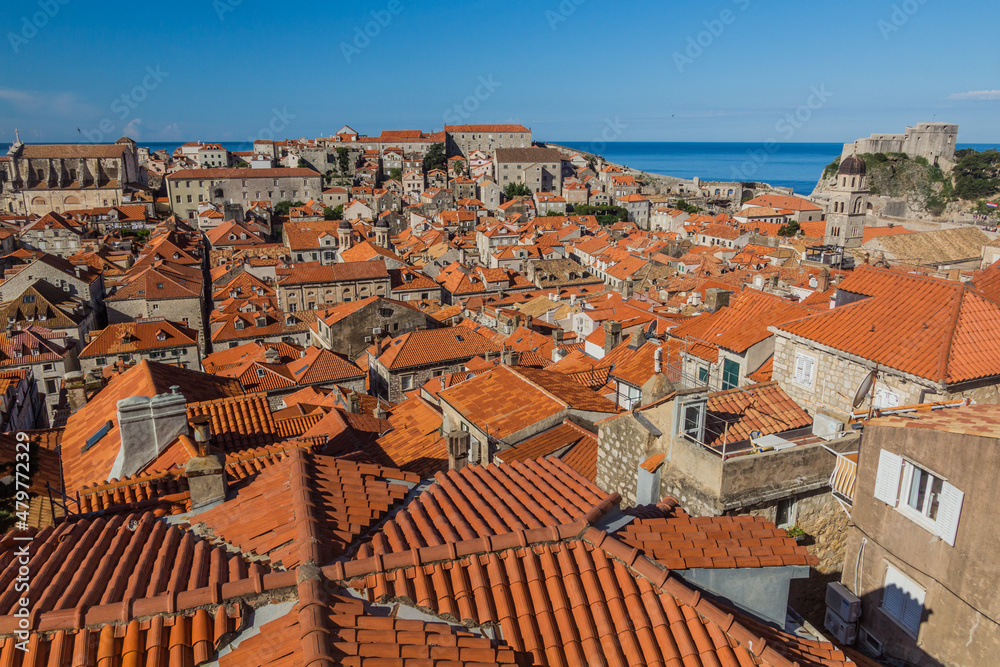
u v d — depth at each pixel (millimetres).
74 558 10797
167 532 12195
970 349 19562
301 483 12766
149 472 18266
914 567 15867
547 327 74688
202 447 13672
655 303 79438
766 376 25672
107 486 17125
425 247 155625
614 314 62938
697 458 17656
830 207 123562
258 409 25828
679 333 31422
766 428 21406
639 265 126375
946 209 198000
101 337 80375
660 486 19125
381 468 14406
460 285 119250
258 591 9750
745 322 28359
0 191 198625
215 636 9297
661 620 10492
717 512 17031
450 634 9539
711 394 22891
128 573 10555
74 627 8953
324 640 8820
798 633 14133
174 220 166625
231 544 11734
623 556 11320
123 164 194500
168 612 9328
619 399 30547
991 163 197875
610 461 20938
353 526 11844
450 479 14289
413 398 33719
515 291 120750
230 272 126062
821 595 20000
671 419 18578
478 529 11734
